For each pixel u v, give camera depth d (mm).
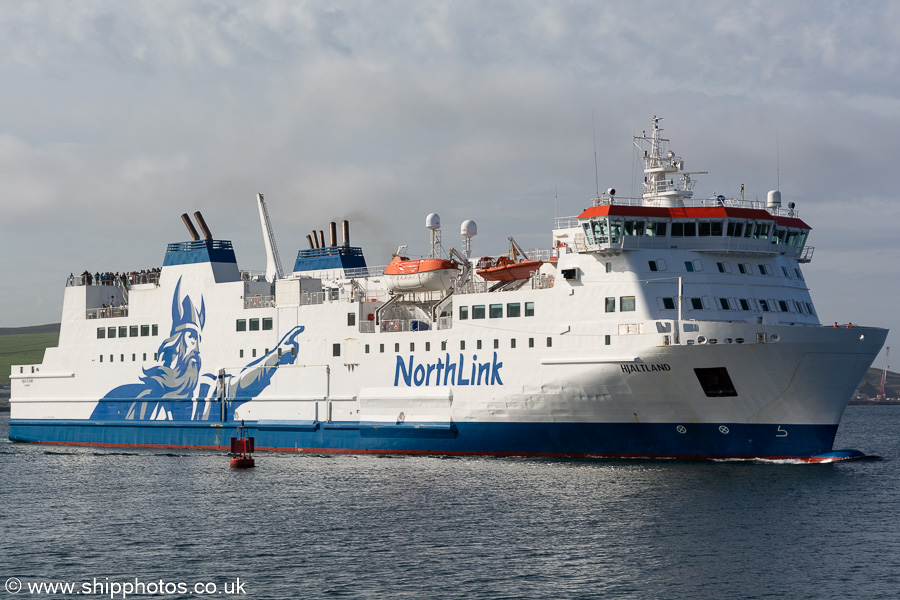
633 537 43312
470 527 45562
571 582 37438
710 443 58562
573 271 60562
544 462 61219
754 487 52562
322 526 46625
